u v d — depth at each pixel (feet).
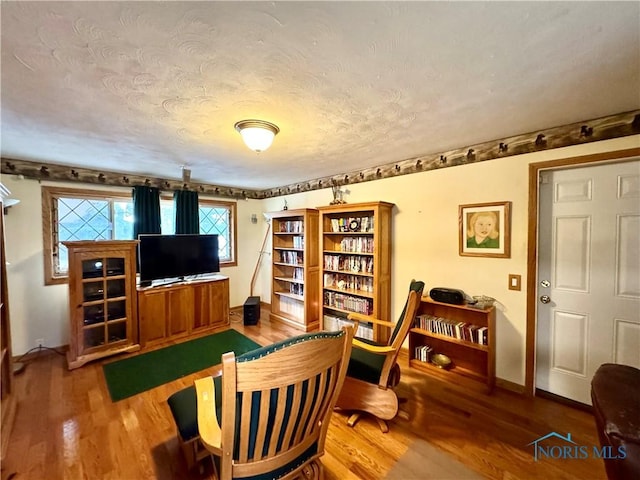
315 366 3.52
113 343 10.14
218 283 13.10
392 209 10.59
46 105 5.55
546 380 7.76
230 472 3.37
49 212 10.36
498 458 5.63
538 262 7.67
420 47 3.89
